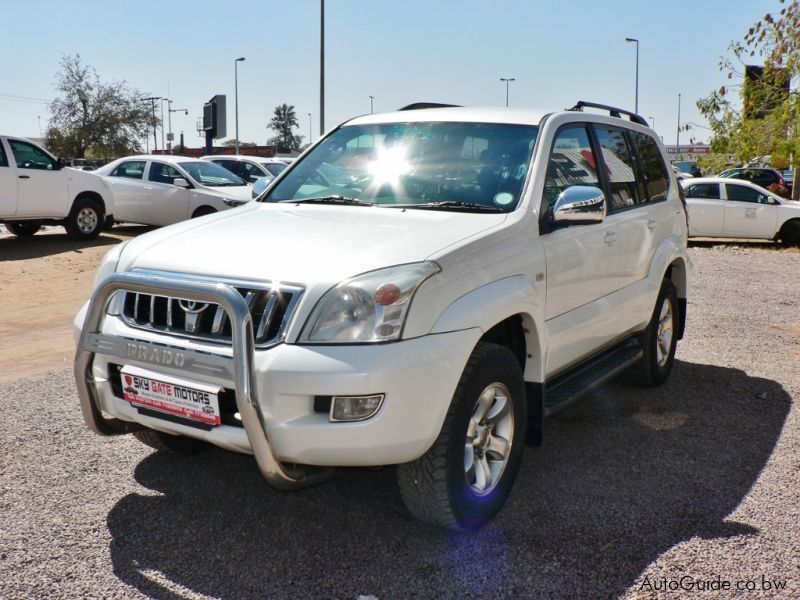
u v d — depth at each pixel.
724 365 6.41
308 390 2.85
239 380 2.82
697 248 16.56
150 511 3.57
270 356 2.90
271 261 3.15
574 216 3.73
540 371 3.75
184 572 3.05
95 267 11.85
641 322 5.19
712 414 5.11
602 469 4.14
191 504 3.65
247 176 20.34
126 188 15.57
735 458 4.32
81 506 3.61
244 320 2.84
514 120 4.30
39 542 3.26
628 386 5.76
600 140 4.81
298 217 3.83
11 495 3.71
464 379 3.19
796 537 3.38
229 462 4.17
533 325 3.66
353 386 2.84
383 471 4.07
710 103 12.96
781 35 11.61
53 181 13.62
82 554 3.17
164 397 3.14
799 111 11.67
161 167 15.87
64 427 4.66
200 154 59.16
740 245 17.25
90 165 49.03
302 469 3.08
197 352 3.01
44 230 16.47
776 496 3.81
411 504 3.23
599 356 4.97
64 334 7.56
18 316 8.46
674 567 3.12
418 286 3.02
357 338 2.91
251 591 2.93
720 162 13.68
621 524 3.49
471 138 4.25
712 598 2.90
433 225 3.54
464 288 3.23
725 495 3.82
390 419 2.90
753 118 12.63
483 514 3.39
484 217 3.70
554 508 3.65
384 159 4.35
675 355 6.72
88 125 54.69
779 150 12.14
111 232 16.25
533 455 4.35
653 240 5.30
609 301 4.62
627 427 4.84
